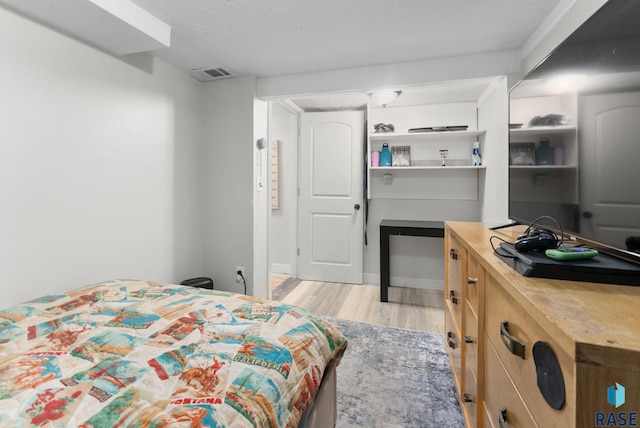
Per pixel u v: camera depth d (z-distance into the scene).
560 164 1.11
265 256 2.89
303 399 0.94
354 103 3.44
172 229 2.44
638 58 0.75
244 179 2.68
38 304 1.30
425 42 2.00
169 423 0.67
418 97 3.11
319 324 1.27
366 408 1.57
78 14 1.48
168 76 2.37
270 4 1.59
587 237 0.96
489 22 1.76
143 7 1.61
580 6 1.37
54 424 0.67
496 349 0.96
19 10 1.44
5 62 1.40
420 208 3.48
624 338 0.47
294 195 3.82
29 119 1.50
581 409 0.47
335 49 2.11
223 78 2.67
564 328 0.51
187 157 2.59
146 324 1.12
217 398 0.77
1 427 0.67
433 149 3.39
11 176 1.44
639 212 0.76
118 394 0.76
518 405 0.77
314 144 3.70
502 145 2.30
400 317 2.72
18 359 0.91
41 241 1.56
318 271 3.77
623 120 0.80
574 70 1.02
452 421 1.48
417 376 1.84
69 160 1.68
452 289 1.73
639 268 0.74
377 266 3.66
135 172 2.10
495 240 1.32
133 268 2.10
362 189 3.59
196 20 1.75
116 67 1.94
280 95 2.63
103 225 1.89
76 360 0.90
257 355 0.95
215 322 1.15
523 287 0.72
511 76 2.12
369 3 1.58
